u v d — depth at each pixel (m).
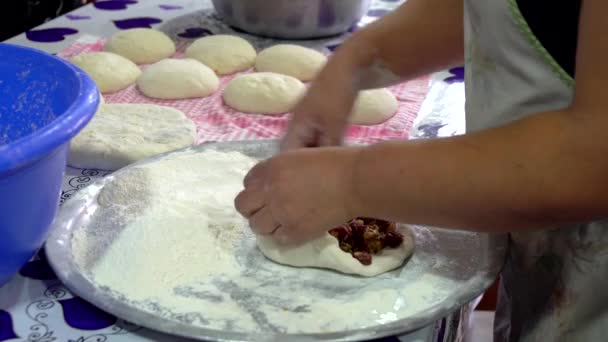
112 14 1.76
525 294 0.83
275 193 0.67
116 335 0.63
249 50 1.53
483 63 0.75
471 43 0.77
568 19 0.64
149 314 0.63
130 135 1.08
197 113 1.27
